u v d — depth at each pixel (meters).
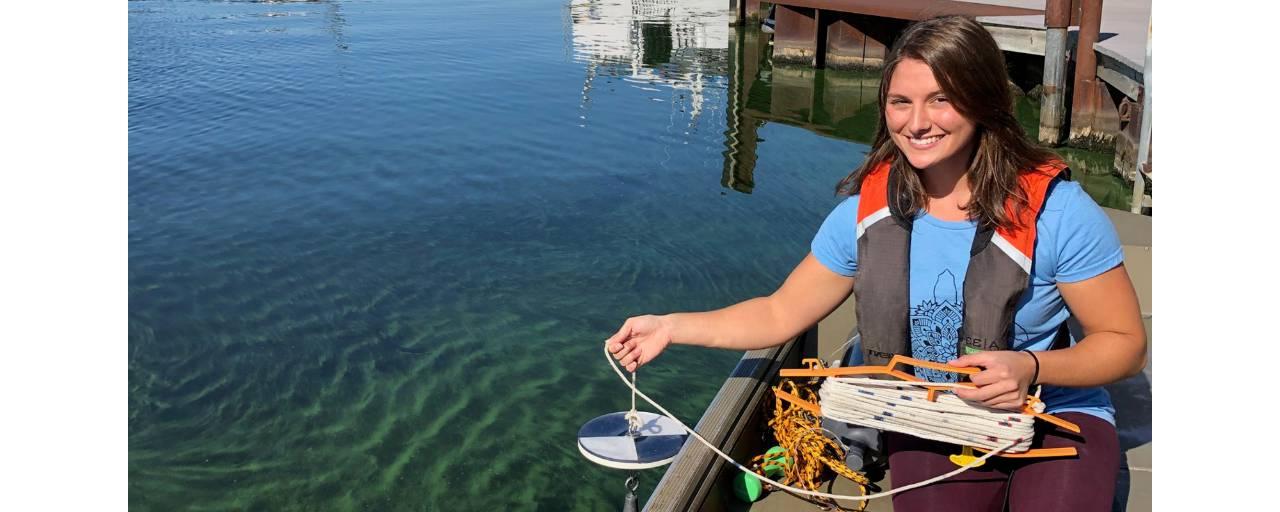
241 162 11.91
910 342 2.56
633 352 2.85
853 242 2.62
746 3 21.84
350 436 6.54
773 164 11.94
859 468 3.06
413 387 7.04
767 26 21.36
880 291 2.50
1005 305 2.35
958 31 2.21
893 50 2.34
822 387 2.62
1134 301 2.34
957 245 2.40
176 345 7.55
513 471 6.19
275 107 14.67
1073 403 2.53
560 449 6.38
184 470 6.19
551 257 9.00
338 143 12.66
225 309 8.09
